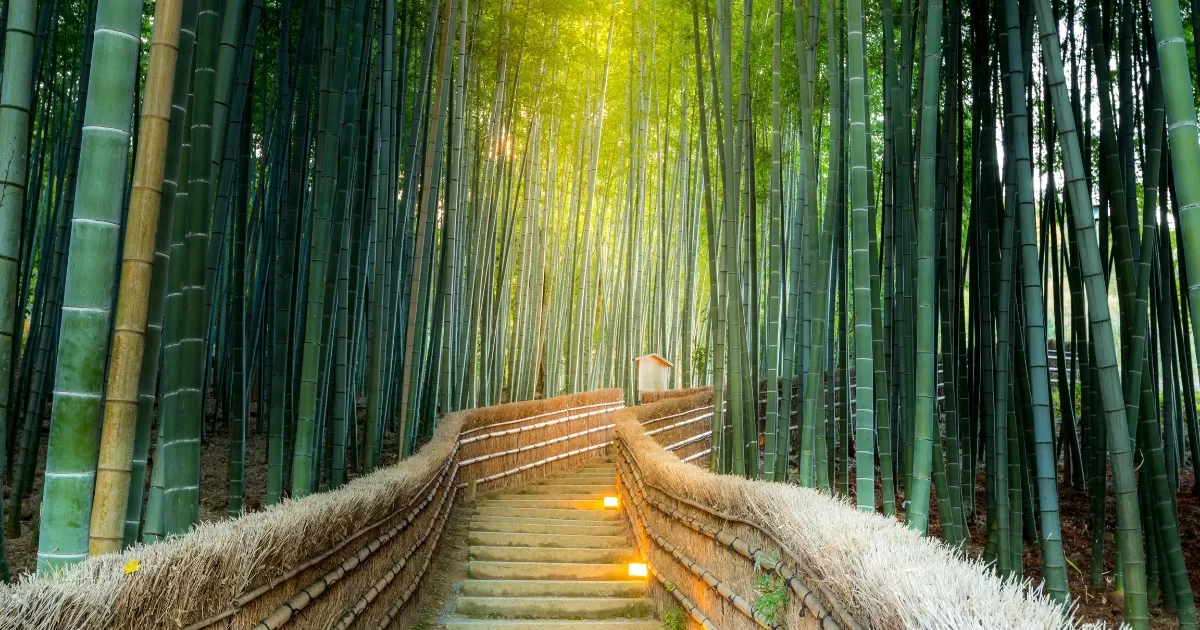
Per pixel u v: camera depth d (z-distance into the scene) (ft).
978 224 15.49
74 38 21.36
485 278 28.68
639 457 16.97
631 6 30.50
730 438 17.60
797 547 7.72
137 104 17.20
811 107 14.15
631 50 31.12
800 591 7.40
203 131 8.72
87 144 6.54
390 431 25.00
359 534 9.92
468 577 16.62
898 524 7.21
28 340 21.61
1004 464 12.56
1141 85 14.26
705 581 11.12
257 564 6.98
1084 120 14.97
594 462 29.17
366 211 18.07
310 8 14.10
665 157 32.09
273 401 13.64
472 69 26.16
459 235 26.12
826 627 6.57
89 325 6.51
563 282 34.83
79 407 6.50
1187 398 18.22
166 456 8.54
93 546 6.86
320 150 13.35
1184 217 7.16
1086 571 14.76
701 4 24.68
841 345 17.49
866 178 11.50
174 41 7.09
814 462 15.96
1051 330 42.45
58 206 20.30
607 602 14.78
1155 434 11.96
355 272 16.93
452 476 19.38
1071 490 19.06
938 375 29.84
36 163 19.48
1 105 6.69
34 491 17.29
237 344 13.37
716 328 16.90
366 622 10.41
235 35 9.38
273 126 20.11
